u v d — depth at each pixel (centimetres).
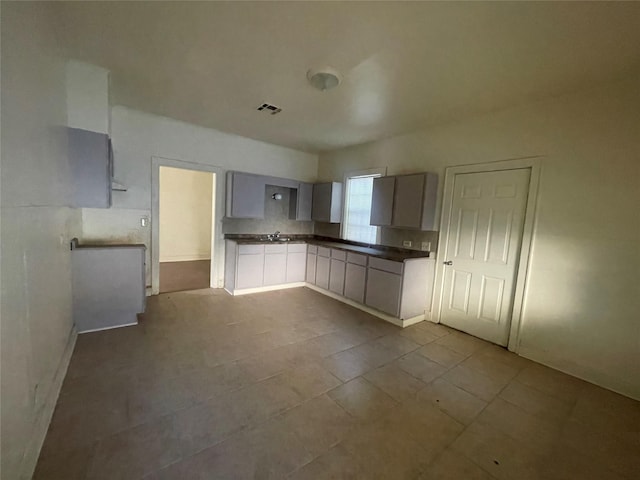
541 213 274
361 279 394
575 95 253
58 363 201
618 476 155
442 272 359
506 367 264
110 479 135
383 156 432
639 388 223
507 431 184
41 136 162
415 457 160
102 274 292
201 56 226
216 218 454
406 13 169
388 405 203
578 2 152
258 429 173
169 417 178
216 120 382
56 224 198
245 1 165
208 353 260
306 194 520
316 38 197
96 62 240
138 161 376
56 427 164
